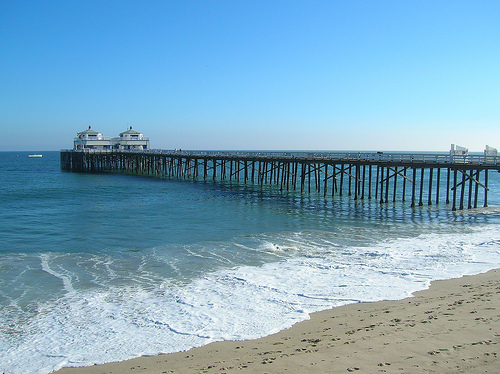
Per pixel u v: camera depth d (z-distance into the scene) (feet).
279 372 22.68
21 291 40.57
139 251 57.57
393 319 30.66
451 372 21.25
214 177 177.17
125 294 39.52
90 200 116.57
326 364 23.24
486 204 100.99
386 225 78.18
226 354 26.30
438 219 85.05
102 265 50.29
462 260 50.55
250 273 46.03
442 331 27.14
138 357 26.84
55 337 30.35
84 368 25.61
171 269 48.24
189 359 25.90
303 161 127.34
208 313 34.24
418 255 53.57
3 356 27.55
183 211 95.50
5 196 125.70
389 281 42.16
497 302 33.19
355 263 49.93
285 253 55.88
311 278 43.78
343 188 156.25
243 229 74.08
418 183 178.91
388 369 22.08
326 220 83.87
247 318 32.91
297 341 27.71
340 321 31.32
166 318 33.40
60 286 42.14
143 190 144.66
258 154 156.56
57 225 77.97
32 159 565.53
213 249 58.49
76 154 257.34
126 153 238.07
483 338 25.44
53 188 151.43
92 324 32.55
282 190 142.51
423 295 37.24
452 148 98.78
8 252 57.26
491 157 90.43
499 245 59.16
